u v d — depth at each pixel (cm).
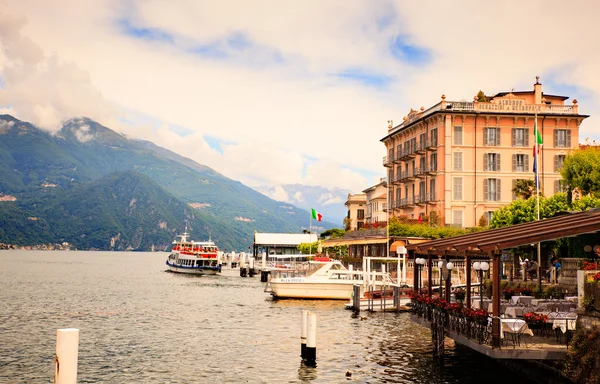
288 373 2948
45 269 15862
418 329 4338
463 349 3503
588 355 1998
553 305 2688
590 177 5722
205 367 3098
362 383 2734
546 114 8006
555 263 4238
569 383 2141
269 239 16312
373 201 11356
